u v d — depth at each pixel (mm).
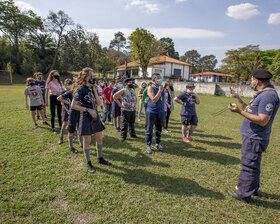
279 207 2359
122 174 3014
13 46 39375
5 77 35062
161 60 40062
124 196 2471
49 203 2289
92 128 2982
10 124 5684
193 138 5055
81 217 2084
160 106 3848
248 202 2422
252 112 2246
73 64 41562
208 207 2322
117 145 4340
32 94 5305
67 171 3043
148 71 38562
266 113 2055
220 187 2762
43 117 5801
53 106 5023
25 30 41094
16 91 17703
